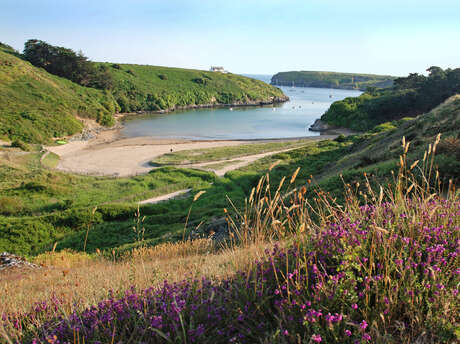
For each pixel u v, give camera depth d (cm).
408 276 228
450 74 10506
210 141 8338
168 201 3441
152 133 9638
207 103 18550
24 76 10344
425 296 217
